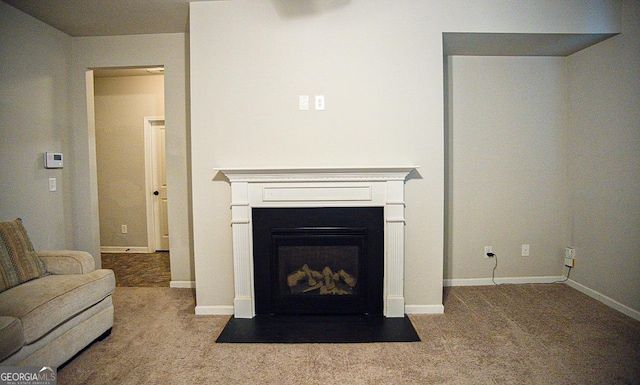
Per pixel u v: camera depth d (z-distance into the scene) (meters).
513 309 3.01
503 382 2.03
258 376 2.12
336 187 2.81
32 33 3.09
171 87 3.57
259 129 2.88
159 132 5.22
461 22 2.82
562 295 3.31
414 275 2.95
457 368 2.17
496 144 3.55
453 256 3.61
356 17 2.82
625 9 2.86
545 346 2.40
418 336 2.55
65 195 3.50
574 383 2.01
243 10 2.83
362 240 2.85
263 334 2.61
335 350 2.39
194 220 2.95
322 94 2.86
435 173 2.89
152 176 5.25
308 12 2.83
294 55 2.84
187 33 3.50
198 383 2.05
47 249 3.29
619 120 2.94
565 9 2.86
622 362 2.20
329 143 2.88
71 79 3.56
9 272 2.23
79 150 3.62
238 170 2.74
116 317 2.95
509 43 3.12
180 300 3.33
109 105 5.20
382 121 2.87
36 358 1.94
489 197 3.58
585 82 3.30
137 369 2.19
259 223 2.87
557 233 3.62
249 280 2.87
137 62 3.54
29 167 3.09
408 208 2.91
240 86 2.86
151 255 5.09
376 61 2.84
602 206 3.13
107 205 5.29
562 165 3.57
